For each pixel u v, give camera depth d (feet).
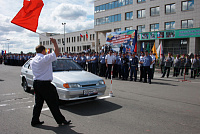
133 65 38.37
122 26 130.41
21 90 27.32
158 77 45.83
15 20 13.98
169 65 44.55
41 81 12.50
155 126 13.17
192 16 96.32
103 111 16.94
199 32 91.97
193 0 95.91
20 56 93.25
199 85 32.96
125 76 41.14
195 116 15.49
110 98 22.20
